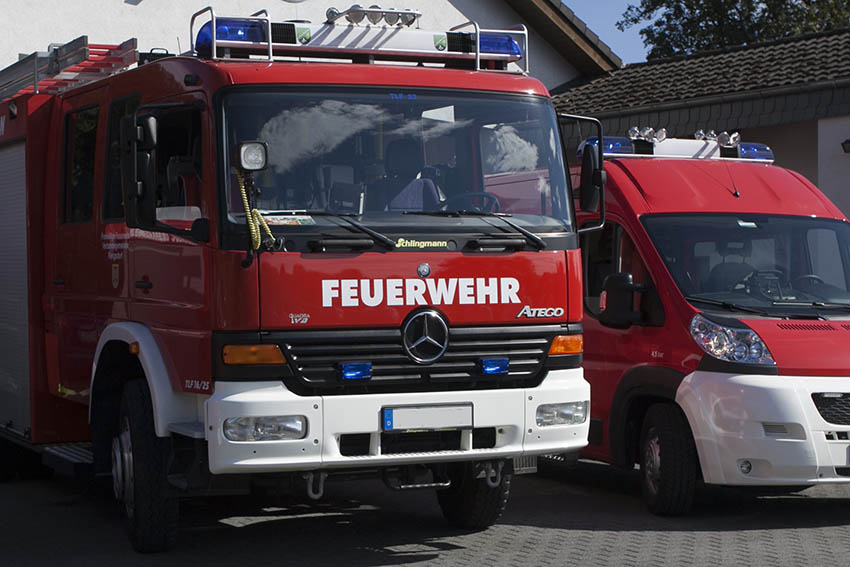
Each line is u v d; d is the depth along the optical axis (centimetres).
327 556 716
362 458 644
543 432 683
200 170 653
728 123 1688
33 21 1778
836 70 1652
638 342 870
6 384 930
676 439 823
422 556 713
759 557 702
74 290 820
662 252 876
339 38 720
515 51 772
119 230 746
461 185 683
